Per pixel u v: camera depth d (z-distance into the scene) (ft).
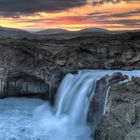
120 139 66.23
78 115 93.56
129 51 114.11
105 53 116.67
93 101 87.81
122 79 85.35
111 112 72.23
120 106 71.77
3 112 101.91
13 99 116.26
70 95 101.76
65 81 109.40
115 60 114.83
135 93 73.77
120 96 74.02
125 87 76.02
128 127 66.85
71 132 87.10
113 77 85.35
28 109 105.29
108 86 82.64
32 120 96.12
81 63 116.16
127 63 113.09
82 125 90.17
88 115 89.45
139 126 65.77
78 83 101.55
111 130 68.85
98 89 86.69
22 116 99.14
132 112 68.74
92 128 84.64
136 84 76.69
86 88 96.12
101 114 81.35
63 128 90.12
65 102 102.58
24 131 88.63
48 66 116.47
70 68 114.83
